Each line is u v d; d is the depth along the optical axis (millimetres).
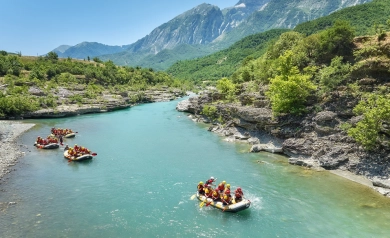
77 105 98250
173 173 40875
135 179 39062
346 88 44562
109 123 79500
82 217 29547
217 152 49938
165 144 56156
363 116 39375
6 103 83312
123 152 51344
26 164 45312
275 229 27016
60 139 57062
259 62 86812
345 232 26156
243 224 27953
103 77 149375
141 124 77500
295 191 34094
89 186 37000
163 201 32812
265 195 33469
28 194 34688
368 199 31484
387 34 45844
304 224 27625
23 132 67562
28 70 141750
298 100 47938
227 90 77875
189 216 29594
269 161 44281
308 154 42781
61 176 40375
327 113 43500
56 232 26906
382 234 25656
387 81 41844
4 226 27734
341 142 40688
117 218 29312
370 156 37250
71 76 135125
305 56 54281
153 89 159375
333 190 33875
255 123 54906
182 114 93938
